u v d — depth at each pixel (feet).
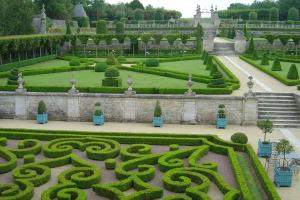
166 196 75.15
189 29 365.81
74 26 421.18
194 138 107.96
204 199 70.08
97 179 79.82
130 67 196.03
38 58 239.91
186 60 247.50
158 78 170.91
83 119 132.87
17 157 96.22
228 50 284.41
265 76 180.14
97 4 514.68
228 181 82.74
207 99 128.47
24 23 299.99
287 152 86.58
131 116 131.54
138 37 280.92
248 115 128.36
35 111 133.80
